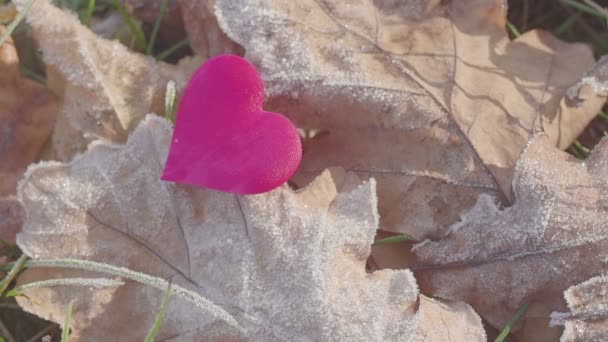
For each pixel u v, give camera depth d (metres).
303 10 0.37
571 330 0.35
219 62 0.35
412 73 0.37
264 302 0.35
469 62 0.37
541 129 0.37
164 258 0.36
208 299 0.35
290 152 0.35
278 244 0.35
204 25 0.38
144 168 0.36
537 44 0.38
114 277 0.36
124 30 0.40
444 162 0.37
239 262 0.35
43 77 0.40
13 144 0.37
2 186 0.37
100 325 0.36
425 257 0.37
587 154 0.39
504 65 0.38
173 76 0.38
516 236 0.36
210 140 0.35
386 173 0.37
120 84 0.37
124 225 0.36
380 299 0.35
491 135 0.37
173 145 0.35
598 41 0.41
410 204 0.37
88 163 0.36
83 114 0.37
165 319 0.35
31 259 0.36
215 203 0.36
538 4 0.42
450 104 0.37
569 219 0.36
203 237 0.36
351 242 0.35
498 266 0.36
